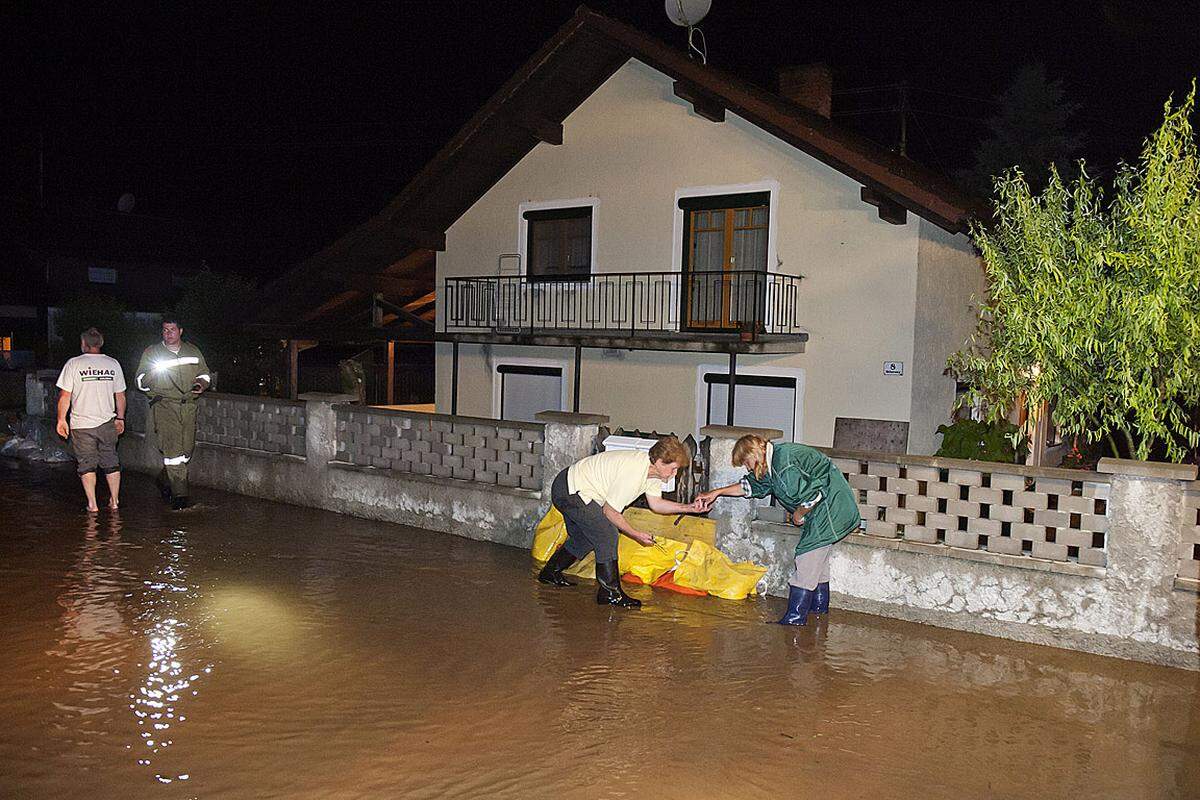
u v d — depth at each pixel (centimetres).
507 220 1808
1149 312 764
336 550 941
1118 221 852
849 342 1418
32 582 787
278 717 535
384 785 459
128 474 1384
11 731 505
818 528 728
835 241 1423
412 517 1059
